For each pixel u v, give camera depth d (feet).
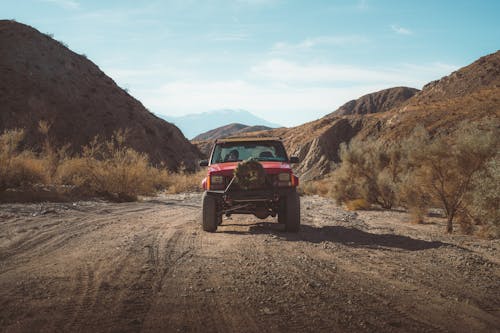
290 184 27.37
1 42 175.11
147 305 12.73
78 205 43.57
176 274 16.49
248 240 24.50
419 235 29.78
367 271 17.61
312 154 346.13
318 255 20.68
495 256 22.31
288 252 21.16
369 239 26.30
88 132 158.92
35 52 179.42
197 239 24.90
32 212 35.99
